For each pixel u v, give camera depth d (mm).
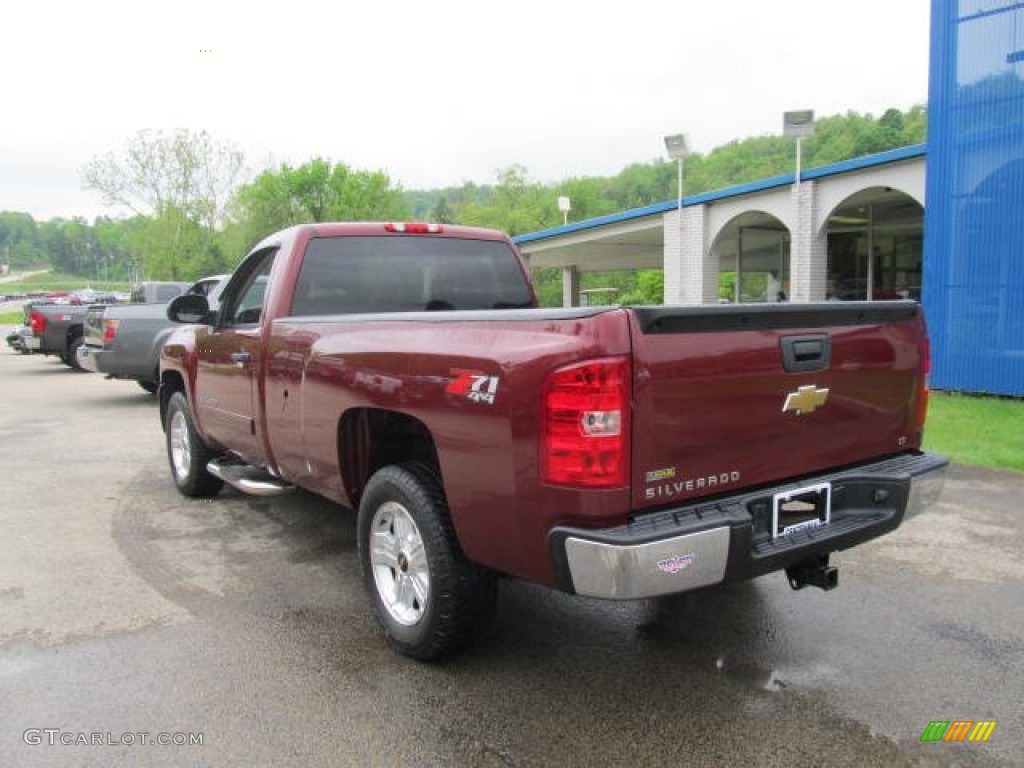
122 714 3174
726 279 39000
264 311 4742
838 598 4324
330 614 4172
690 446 2908
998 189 10602
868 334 3523
